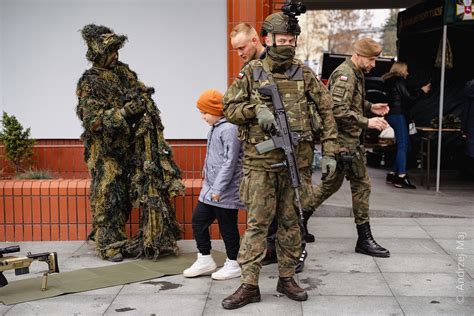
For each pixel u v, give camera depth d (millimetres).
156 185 5012
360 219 5227
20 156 6223
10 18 6500
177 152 6445
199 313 3920
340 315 3869
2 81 6582
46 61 6555
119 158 5109
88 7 6477
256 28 6238
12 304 4090
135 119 5020
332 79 5039
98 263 5000
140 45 6496
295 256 4145
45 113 6625
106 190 5051
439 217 6578
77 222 5656
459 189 8109
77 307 4043
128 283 4508
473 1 7426
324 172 3947
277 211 4121
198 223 4590
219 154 4438
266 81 3848
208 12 6418
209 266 4641
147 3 6438
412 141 9953
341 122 4902
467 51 9930
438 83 10148
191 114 6566
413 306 4020
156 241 4973
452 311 3934
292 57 3891
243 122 3893
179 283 4508
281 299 4152
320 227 6250
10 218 5664
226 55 6473
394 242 5625
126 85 5125
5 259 4160
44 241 5676
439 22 8094
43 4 6477
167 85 6539
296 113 3879
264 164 3895
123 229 5184
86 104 4895
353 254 5246
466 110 8305
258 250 4020
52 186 5633
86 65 6559
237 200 4465
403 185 8211
